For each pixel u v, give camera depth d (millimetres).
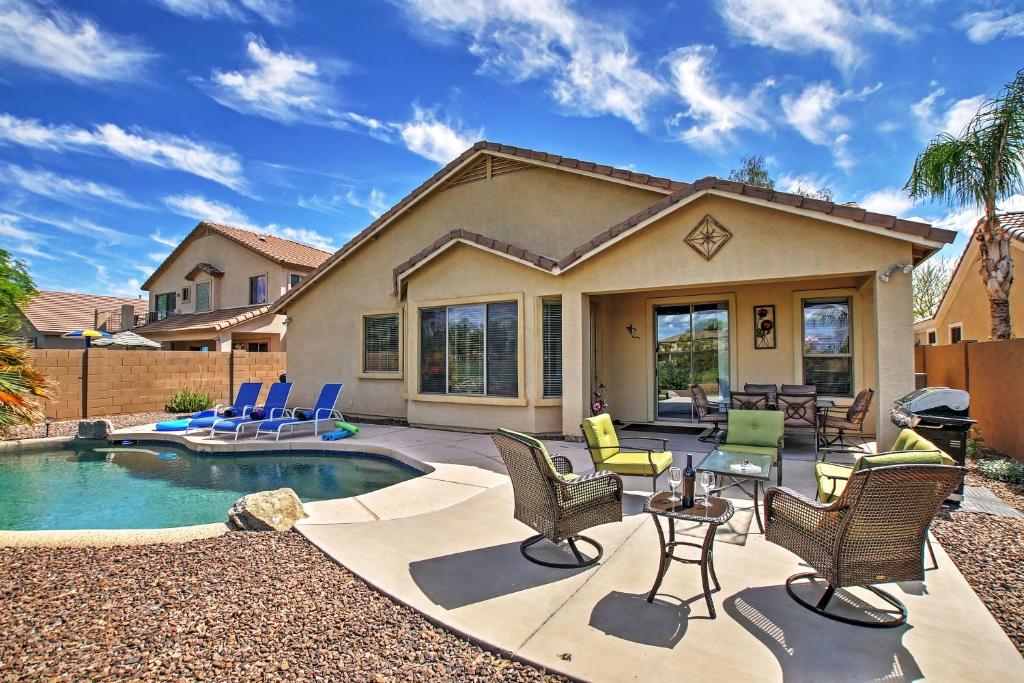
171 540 5031
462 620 3547
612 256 9617
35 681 2910
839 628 3441
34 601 3826
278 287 24125
